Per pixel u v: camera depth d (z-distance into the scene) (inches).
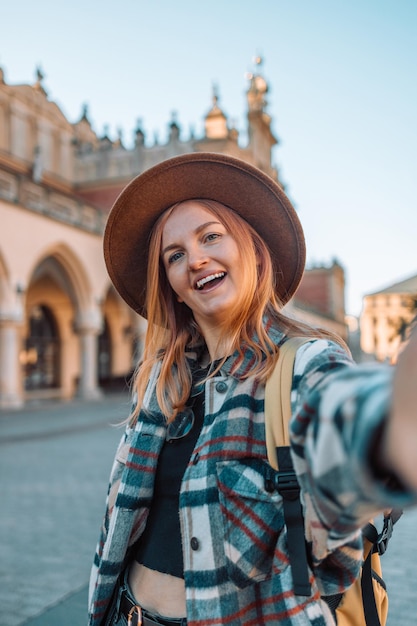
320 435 21.0
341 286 2198.6
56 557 169.0
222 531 36.4
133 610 43.1
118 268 58.2
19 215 725.3
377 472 17.9
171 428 44.3
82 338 897.5
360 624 39.3
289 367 37.5
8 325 712.4
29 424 552.7
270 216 50.9
